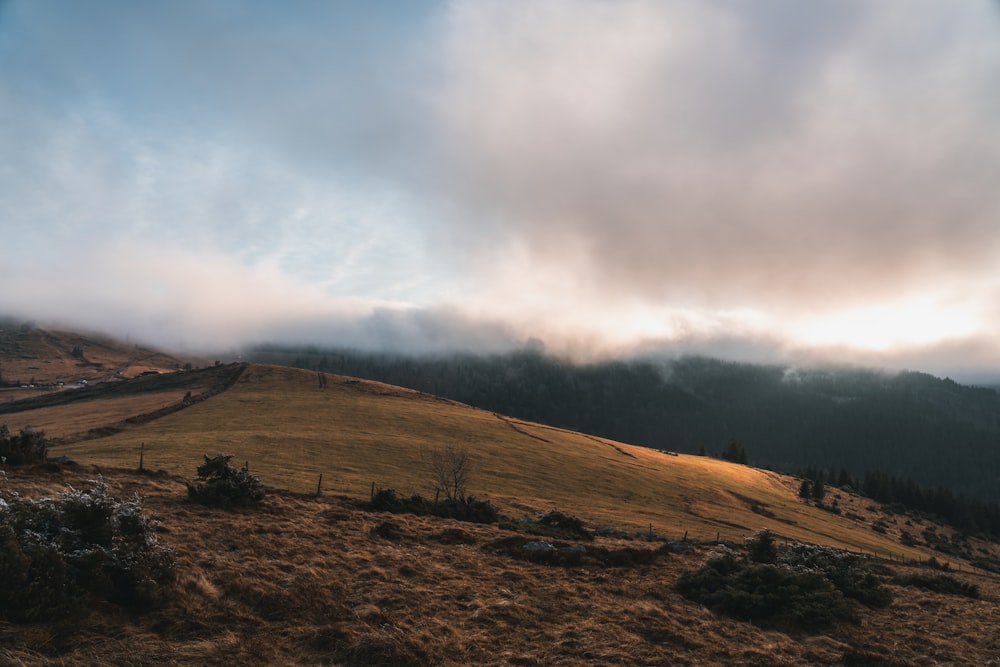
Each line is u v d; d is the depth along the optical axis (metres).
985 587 40.94
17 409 132.00
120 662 11.48
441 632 16.14
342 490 50.84
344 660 13.57
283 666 12.71
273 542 22.89
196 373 157.88
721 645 18.11
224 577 17.33
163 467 51.31
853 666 18.08
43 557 13.04
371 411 113.25
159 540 20.27
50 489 25.39
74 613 12.80
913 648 21.45
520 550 28.11
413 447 83.69
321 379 154.50
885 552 87.25
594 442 134.12
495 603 19.33
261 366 164.62
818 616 22.27
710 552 36.09
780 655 17.95
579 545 31.33
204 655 12.37
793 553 32.59
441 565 23.80
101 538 15.45
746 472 157.62
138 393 135.62
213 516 26.42
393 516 35.12
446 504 42.06
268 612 15.65
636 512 70.62
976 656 21.38
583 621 18.67
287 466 61.03
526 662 14.91
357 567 21.47
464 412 134.38
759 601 22.64
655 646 17.11
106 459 52.16
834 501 153.00
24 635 11.52
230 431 80.69
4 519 13.81
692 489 101.38
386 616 16.53
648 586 25.02
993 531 170.00
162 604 14.33
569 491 77.69
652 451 153.38
